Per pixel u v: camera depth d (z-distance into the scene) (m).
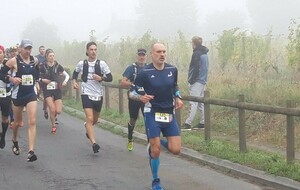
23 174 7.83
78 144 10.30
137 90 6.89
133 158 8.98
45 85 11.62
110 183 7.32
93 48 9.30
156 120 6.80
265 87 12.27
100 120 13.16
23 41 8.55
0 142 9.50
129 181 7.43
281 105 11.09
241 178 7.54
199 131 11.19
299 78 12.88
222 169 8.00
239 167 7.82
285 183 6.87
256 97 11.67
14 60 8.51
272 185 7.01
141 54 9.21
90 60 9.36
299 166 7.40
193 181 7.41
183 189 7.04
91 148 9.89
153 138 6.74
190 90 11.36
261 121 10.77
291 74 14.28
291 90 11.48
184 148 9.35
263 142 10.00
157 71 6.83
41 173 7.89
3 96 9.22
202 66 11.23
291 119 7.50
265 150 9.21
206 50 11.37
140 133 11.09
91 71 9.29
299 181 6.89
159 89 6.78
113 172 7.96
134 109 9.38
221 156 8.52
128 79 9.28
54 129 11.66
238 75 15.05
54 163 8.56
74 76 9.48
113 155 9.23
